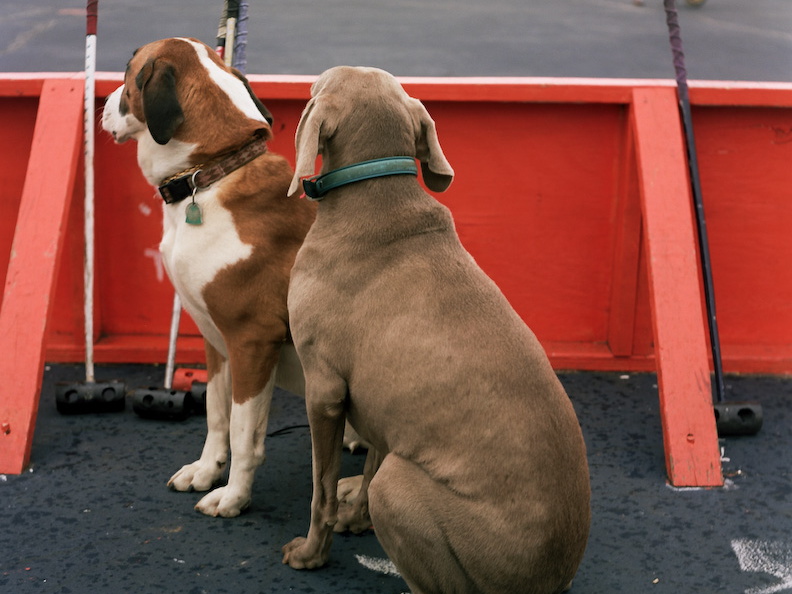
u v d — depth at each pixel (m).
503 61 12.39
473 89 4.17
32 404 3.56
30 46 12.64
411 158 2.74
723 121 4.25
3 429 3.52
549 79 4.24
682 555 3.07
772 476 3.55
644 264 4.32
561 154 4.32
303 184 2.74
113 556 3.01
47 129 4.04
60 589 2.85
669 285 3.78
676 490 3.45
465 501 2.43
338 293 2.62
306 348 2.69
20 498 3.32
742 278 4.42
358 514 3.14
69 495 3.35
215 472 3.40
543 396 2.48
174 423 3.90
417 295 2.54
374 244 2.63
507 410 2.43
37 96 4.19
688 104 4.08
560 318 4.52
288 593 2.86
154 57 3.05
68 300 4.46
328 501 2.84
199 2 15.28
